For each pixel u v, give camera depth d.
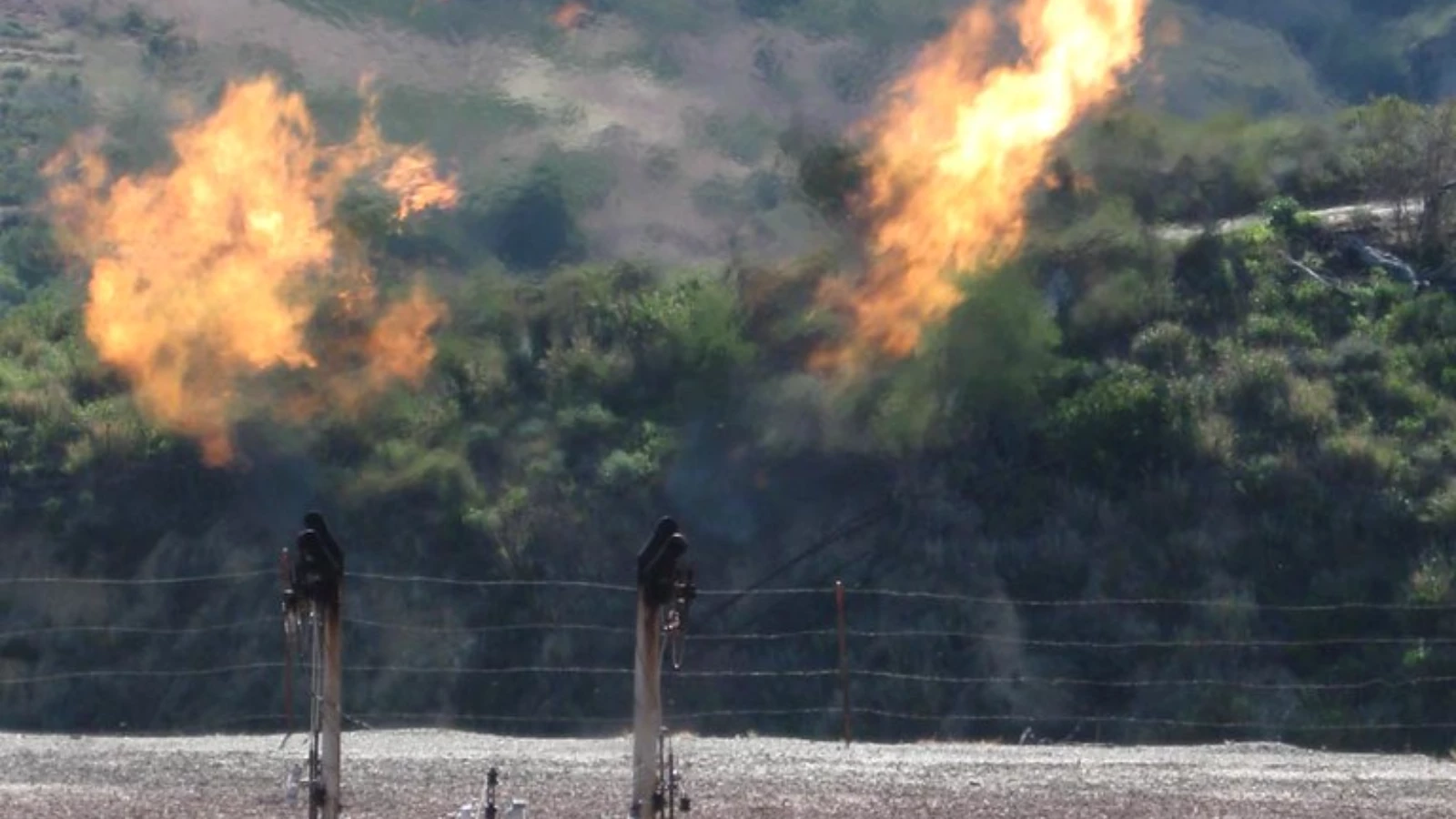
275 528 94.75
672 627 32.34
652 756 32.28
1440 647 81.38
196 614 90.88
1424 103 119.75
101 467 97.06
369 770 49.47
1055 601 88.00
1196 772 50.62
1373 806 44.62
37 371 103.06
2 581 92.06
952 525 91.81
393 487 95.06
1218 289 102.25
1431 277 104.69
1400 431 94.50
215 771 49.41
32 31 113.81
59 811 42.97
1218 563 88.44
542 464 96.12
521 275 98.88
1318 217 108.56
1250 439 93.88
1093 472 93.44
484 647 88.50
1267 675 82.75
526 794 45.22
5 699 86.75
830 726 82.56
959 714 82.75
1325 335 100.81
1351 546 88.44
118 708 86.31
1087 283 100.94
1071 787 47.12
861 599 89.00
